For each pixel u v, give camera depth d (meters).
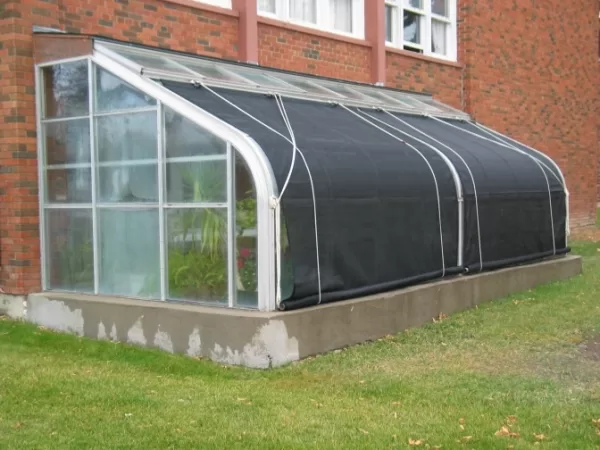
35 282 9.46
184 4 10.92
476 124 14.95
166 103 8.38
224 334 7.60
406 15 15.77
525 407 6.14
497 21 17.75
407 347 8.34
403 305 9.21
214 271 8.08
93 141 9.03
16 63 9.24
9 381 6.79
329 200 8.38
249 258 7.84
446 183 10.58
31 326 9.04
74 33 9.16
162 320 8.05
